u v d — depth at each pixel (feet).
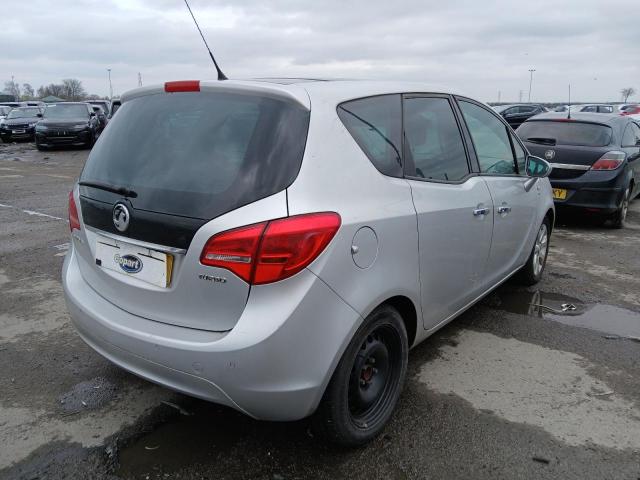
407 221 8.82
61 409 9.78
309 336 7.35
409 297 9.11
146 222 7.88
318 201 7.54
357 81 9.68
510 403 10.09
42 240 21.21
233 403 7.42
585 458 8.59
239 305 7.29
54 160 56.13
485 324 13.67
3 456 8.54
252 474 8.16
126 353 8.11
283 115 7.88
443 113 11.12
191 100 8.68
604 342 12.71
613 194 23.48
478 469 8.32
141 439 8.96
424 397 10.25
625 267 18.74
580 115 25.95
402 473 8.22
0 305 14.53
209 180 7.66
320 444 8.81
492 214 11.87
